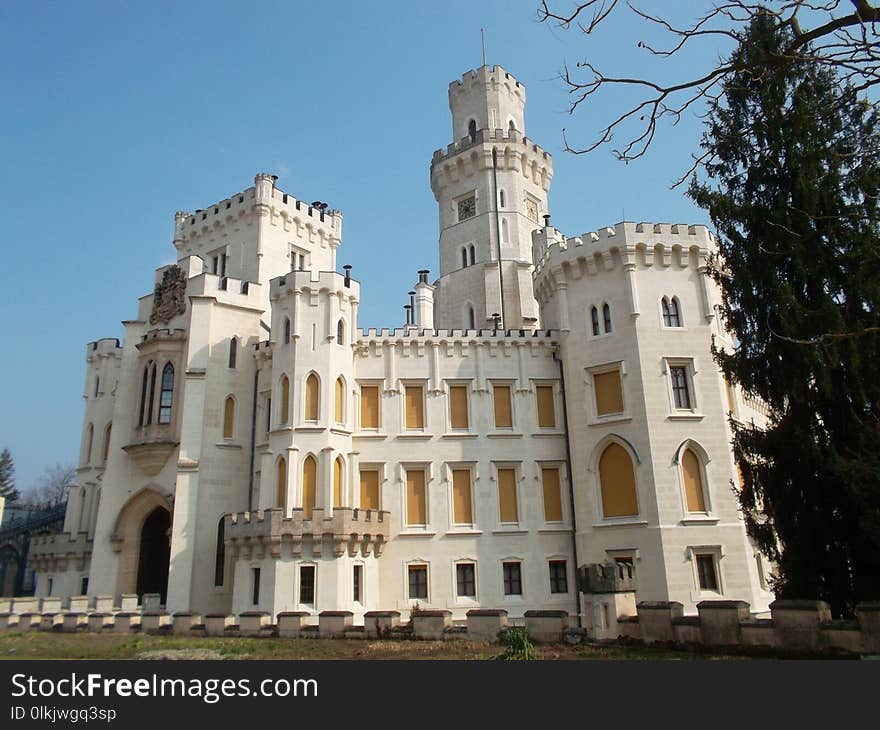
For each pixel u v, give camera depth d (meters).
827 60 11.07
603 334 40.38
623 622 21.84
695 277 40.19
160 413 42.75
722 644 19.00
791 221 22.02
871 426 20.17
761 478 23.17
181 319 45.25
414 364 42.59
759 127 20.06
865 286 20.08
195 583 38.66
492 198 56.69
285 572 35.28
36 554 48.69
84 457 51.06
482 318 54.06
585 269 41.88
